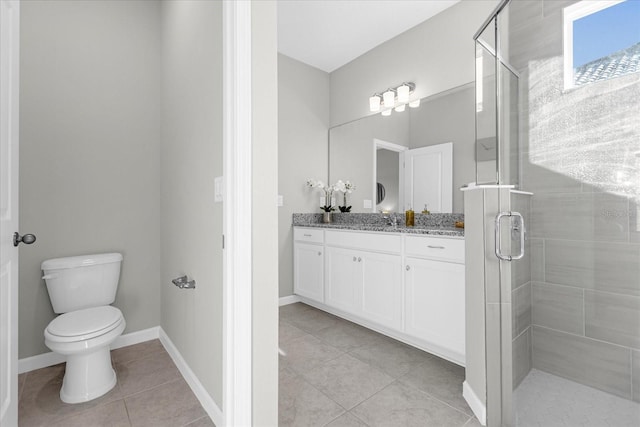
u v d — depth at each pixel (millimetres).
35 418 1461
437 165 2547
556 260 1472
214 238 1425
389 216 2910
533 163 1526
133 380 1782
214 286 1424
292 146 3268
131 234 2273
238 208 1175
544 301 1488
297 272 3199
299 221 3318
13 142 1273
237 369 1177
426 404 1555
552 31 1510
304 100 3369
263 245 1232
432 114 2580
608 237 1378
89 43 2123
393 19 2613
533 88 1545
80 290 1905
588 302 1400
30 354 1904
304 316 2844
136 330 2287
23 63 1900
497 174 1591
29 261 1906
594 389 1380
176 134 2025
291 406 1529
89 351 1570
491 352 1400
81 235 2084
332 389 1677
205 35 1524
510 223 1416
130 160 2275
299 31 2785
